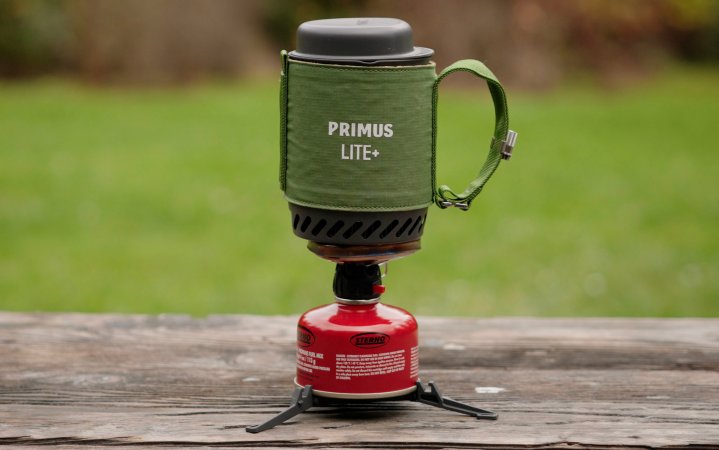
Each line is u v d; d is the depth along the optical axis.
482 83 8.49
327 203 1.39
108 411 1.47
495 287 3.73
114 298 3.59
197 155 6.10
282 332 1.70
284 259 4.14
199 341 1.67
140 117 7.21
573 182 5.59
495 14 8.54
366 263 1.43
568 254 4.20
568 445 1.40
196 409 1.48
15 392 1.52
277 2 9.10
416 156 1.39
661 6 9.79
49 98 7.82
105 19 8.41
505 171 5.82
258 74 8.77
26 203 4.98
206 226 4.66
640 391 1.52
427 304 3.52
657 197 5.27
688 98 8.64
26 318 1.74
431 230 4.60
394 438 1.41
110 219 4.74
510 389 1.53
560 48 9.03
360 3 8.99
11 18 8.45
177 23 8.48
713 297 3.61
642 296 3.62
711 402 1.50
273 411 1.47
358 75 1.37
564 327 1.72
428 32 8.45
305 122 1.39
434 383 1.50
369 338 1.42
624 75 9.29
